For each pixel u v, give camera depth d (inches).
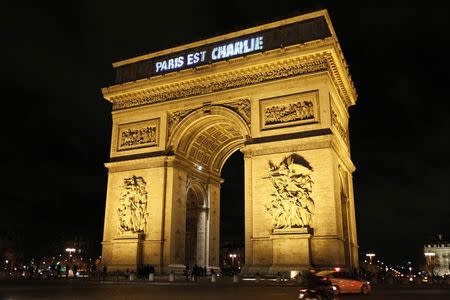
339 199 2534.5
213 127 3169.3
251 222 2549.2
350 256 2775.6
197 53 3115.2
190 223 3427.7
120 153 3181.6
